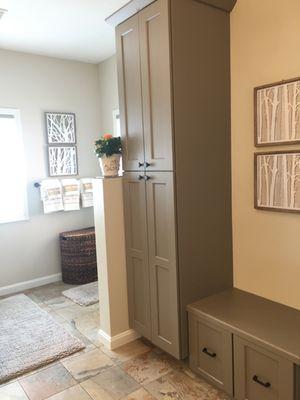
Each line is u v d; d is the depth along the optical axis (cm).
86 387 206
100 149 240
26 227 377
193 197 208
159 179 207
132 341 255
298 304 200
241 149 222
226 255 231
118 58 231
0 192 361
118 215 244
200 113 208
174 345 212
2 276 364
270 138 202
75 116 404
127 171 235
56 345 252
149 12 201
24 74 366
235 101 222
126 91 228
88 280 390
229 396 192
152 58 203
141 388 203
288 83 190
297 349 157
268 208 208
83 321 294
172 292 208
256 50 207
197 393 196
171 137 196
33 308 323
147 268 227
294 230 199
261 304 208
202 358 203
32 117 373
